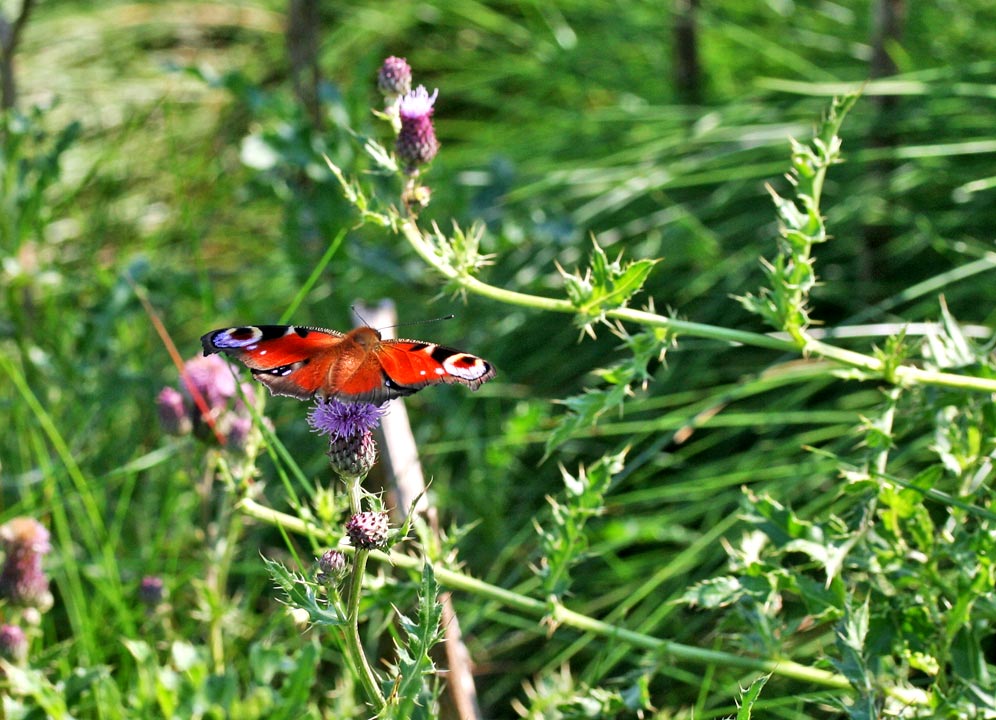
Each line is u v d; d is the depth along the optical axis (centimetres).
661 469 941
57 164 895
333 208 962
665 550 888
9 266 895
